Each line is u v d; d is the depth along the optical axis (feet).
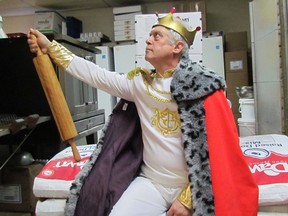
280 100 7.81
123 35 13.57
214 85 3.66
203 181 3.57
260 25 9.88
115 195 4.01
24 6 14.74
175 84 3.75
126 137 4.32
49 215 4.61
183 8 13.62
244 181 3.58
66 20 14.57
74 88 7.57
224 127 3.60
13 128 5.18
